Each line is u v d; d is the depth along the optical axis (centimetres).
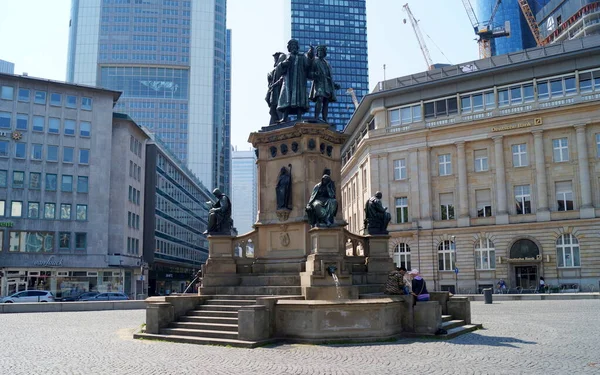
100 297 5112
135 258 7312
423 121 6438
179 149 18300
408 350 1380
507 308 3147
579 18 12325
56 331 2044
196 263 12244
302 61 2175
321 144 2075
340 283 1695
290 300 1592
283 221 2005
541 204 5784
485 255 6012
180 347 1493
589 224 5528
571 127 5753
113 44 18312
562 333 1755
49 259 6334
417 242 6312
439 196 6359
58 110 6606
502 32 14938
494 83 6175
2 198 6200
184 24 18925
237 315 1681
